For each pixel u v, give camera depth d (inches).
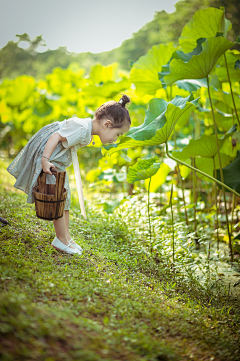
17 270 66.0
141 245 114.7
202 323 68.5
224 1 495.5
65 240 89.7
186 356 54.2
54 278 68.3
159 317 65.2
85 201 159.5
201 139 120.9
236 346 62.5
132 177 108.7
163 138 98.5
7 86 272.5
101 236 116.2
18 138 322.0
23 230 96.4
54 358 40.7
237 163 130.6
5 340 40.8
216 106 159.3
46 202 78.4
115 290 71.7
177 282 94.7
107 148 106.3
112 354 45.8
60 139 82.4
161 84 145.6
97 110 89.3
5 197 134.6
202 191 201.5
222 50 107.3
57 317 50.4
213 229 153.8
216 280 100.6
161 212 153.6
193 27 127.5
